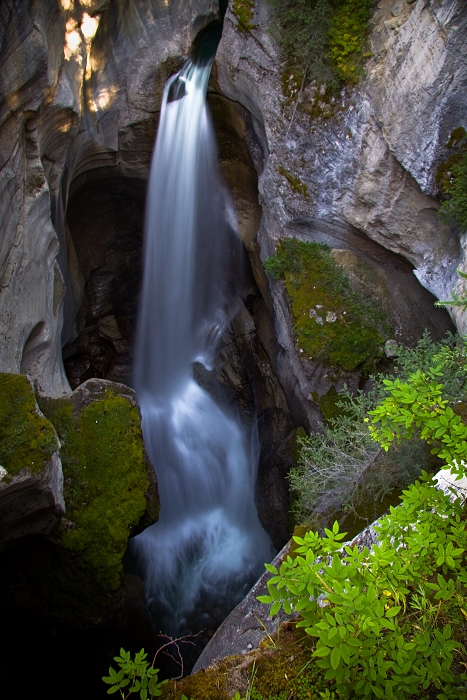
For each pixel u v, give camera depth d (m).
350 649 1.92
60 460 4.60
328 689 2.31
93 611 5.02
